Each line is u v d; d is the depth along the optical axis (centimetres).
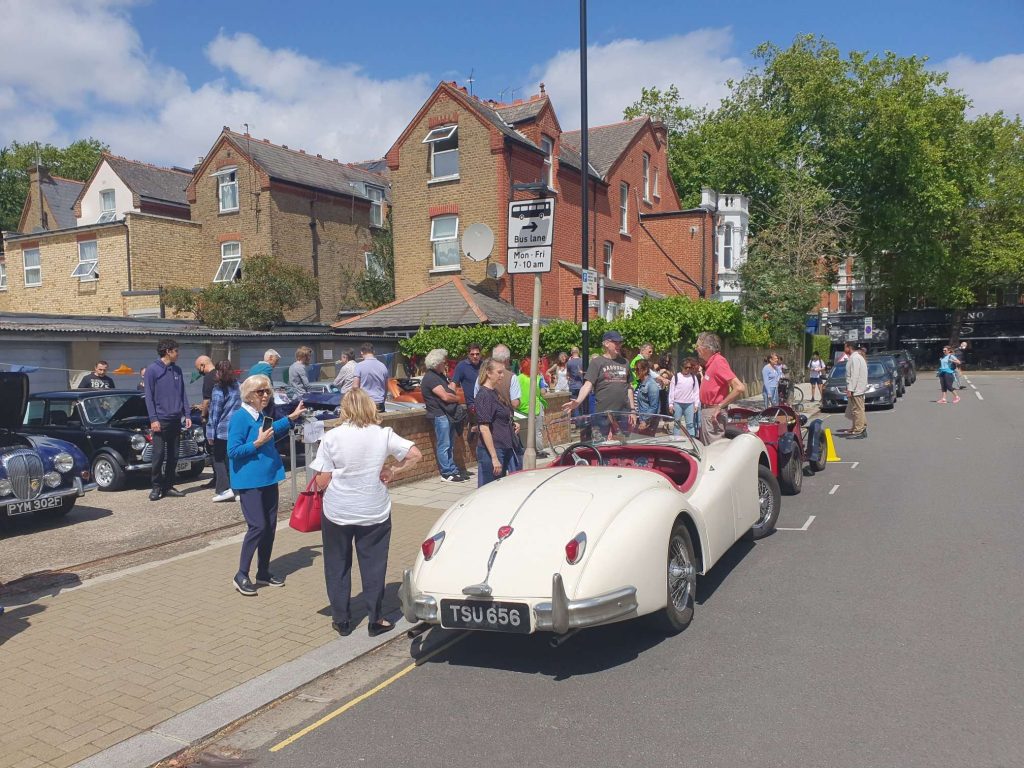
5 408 750
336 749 378
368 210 3003
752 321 2727
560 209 2470
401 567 670
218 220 2689
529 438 822
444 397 1036
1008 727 364
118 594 605
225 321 2294
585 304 1035
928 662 442
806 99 3791
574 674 450
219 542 758
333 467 512
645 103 4394
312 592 608
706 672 442
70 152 5244
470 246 2098
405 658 491
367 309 2784
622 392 958
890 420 1873
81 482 852
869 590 577
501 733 384
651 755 354
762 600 564
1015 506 839
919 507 856
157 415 945
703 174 3944
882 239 3981
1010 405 2217
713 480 597
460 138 2284
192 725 400
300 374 1390
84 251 2694
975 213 4625
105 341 1467
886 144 3675
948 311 5209
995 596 552
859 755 345
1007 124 4978
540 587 431
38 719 407
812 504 898
